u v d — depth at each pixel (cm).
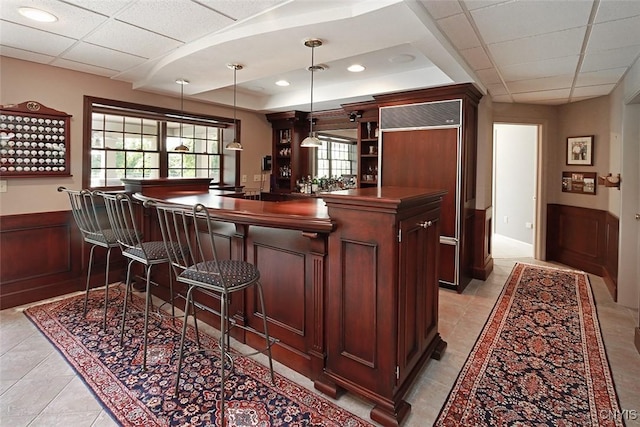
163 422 185
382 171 441
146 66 353
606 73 357
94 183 403
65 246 373
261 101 556
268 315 249
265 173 607
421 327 224
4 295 335
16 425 183
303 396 208
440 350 252
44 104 349
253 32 252
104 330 287
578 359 251
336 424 186
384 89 423
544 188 536
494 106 506
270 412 194
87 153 382
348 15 221
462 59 313
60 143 361
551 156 532
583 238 489
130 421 186
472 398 208
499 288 411
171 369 233
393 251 181
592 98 473
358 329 197
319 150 589
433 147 405
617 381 225
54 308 334
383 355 188
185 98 473
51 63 345
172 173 486
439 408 200
